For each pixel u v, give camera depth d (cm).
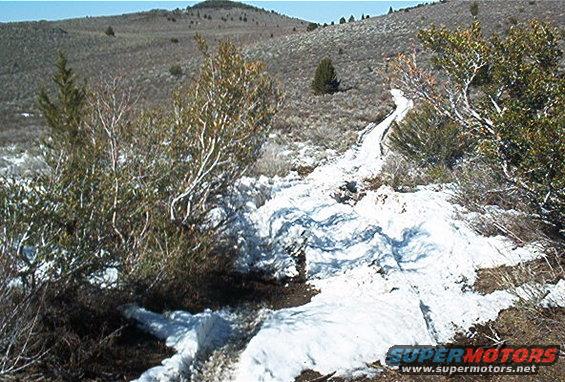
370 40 4981
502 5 5725
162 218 648
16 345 445
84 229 504
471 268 696
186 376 502
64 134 840
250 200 973
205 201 728
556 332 544
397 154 1321
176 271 629
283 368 504
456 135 1191
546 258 653
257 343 534
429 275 696
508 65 684
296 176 1294
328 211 938
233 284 713
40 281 493
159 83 4056
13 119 3144
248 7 12888
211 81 712
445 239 775
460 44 715
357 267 719
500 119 622
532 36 711
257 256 782
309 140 1758
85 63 5603
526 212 739
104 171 598
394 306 603
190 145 691
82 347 488
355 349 530
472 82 744
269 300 677
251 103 712
